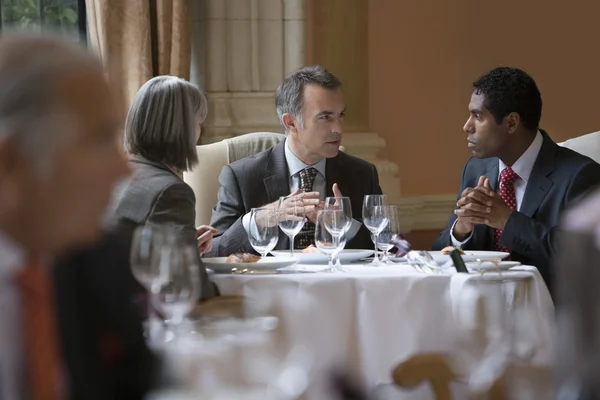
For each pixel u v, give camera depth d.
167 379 1.84
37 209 1.76
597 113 8.87
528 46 8.66
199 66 7.48
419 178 8.37
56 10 7.24
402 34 8.27
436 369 1.98
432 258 4.12
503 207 4.89
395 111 8.27
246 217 4.96
